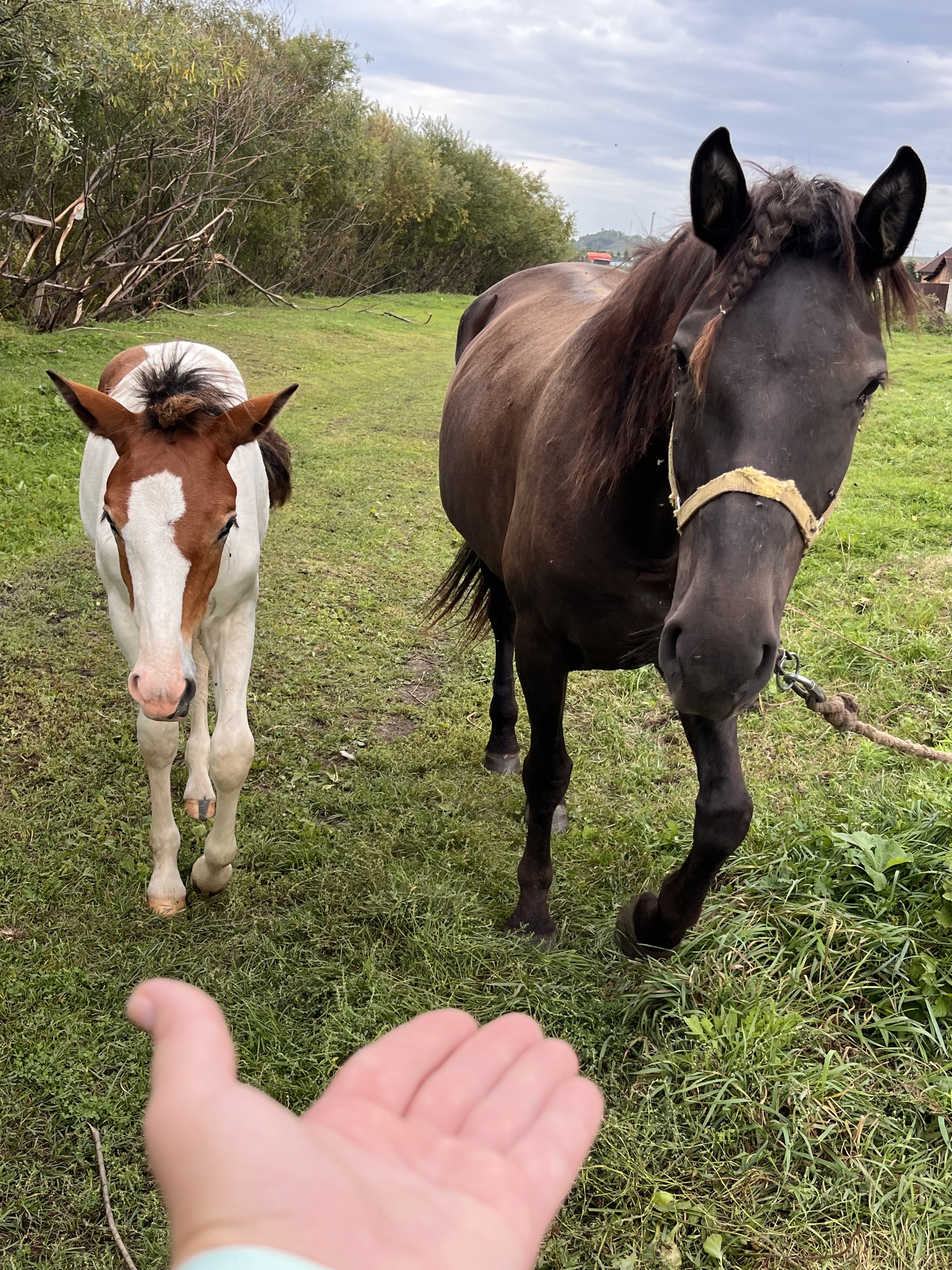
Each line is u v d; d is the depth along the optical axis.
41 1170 1.91
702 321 1.58
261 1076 2.13
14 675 3.86
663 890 2.26
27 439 6.75
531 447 2.32
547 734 2.44
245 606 2.60
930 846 2.60
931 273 17.11
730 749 2.06
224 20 15.71
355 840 2.99
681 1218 1.78
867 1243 1.72
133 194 13.42
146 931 2.57
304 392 10.15
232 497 2.17
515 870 2.88
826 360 1.47
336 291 22.73
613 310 2.03
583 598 2.17
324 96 18.28
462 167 27.95
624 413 1.94
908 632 4.21
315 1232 0.29
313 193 20.02
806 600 4.69
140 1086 2.11
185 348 3.01
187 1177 0.32
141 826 3.01
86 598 4.60
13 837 2.89
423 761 3.51
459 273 29.48
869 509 6.19
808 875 2.58
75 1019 2.26
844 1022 2.19
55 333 10.73
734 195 1.58
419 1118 0.43
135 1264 1.75
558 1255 1.73
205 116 12.84
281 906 2.71
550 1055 0.47
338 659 4.27
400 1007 2.30
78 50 8.33
